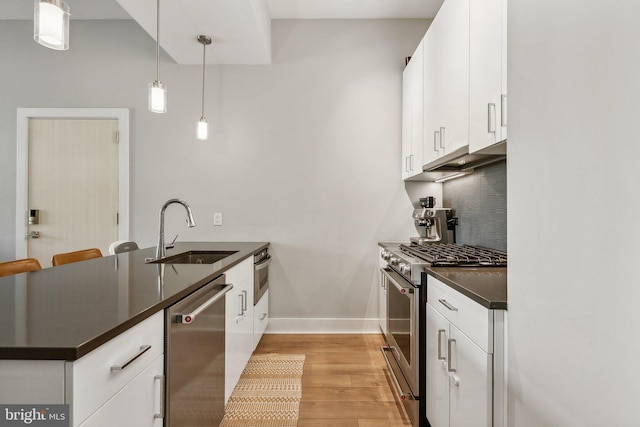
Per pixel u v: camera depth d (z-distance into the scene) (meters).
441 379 1.57
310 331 3.35
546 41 0.87
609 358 0.68
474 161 2.44
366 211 3.35
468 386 1.26
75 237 3.37
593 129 0.72
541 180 0.89
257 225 3.37
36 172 3.37
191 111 3.35
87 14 3.28
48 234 3.37
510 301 1.05
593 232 0.72
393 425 1.89
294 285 3.37
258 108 3.35
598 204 0.70
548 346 0.87
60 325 0.84
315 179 3.36
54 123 3.38
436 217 2.99
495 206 2.31
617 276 0.66
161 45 2.94
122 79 3.36
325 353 2.85
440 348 1.55
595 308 0.71
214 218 3.36
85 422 0.74
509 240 1.05
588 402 0.73
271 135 3.36
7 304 1.03
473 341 1.22
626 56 0.63
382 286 2.90
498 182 2.27
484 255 2.04
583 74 0.74
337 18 3.34
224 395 1.76
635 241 0.62
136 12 2.44
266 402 2.11
